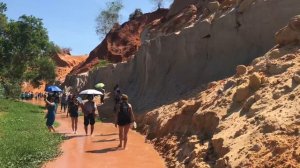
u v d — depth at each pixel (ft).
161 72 77.05
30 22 154.61
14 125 63.87
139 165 38.42
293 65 35.58
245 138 28.35
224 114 36.19
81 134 61.31
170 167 36.99
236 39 58.34
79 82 163.02
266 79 35.60
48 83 178.19
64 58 315.17
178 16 94.73
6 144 42.63
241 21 57.62
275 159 23.54
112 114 83.97
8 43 152.76
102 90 109.09
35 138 48.16
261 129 27.81
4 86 149.89
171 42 75.61
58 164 38.73
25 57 156.66
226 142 29.96
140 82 91.09
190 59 68.80
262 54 53.06
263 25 53.93
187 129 43.21
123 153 44.50
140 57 94.02
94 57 199.62
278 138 25.22
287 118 27.12
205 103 42.57
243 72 41.78
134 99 86.22
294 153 22.97
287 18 51.21
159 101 71.72
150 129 59.41
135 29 200.64
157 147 47.21
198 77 64.64
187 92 64.34
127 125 47.98
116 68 111.45
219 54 61.26
